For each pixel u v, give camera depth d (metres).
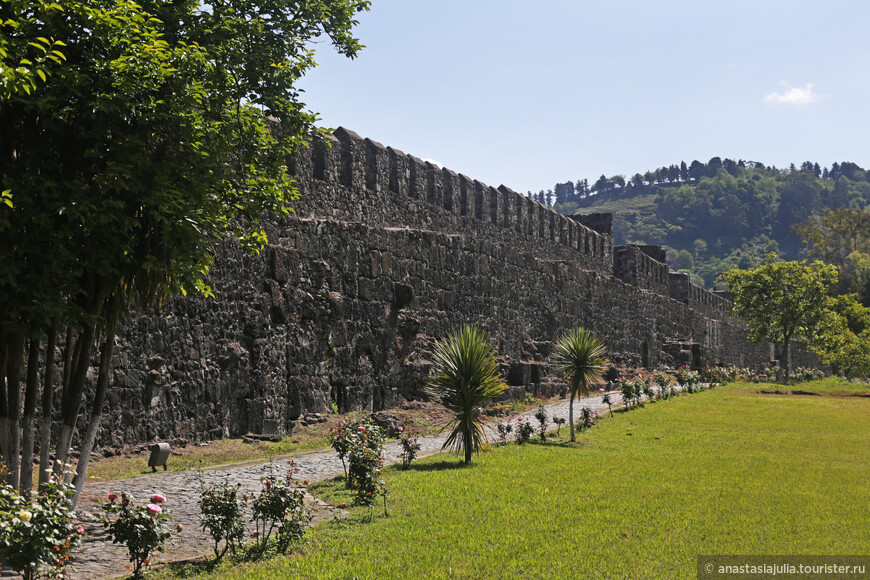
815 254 97.00
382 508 11.38
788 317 52.50
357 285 23.02
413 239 25.98
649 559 8.82
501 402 27.58
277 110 11.84
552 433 22.12
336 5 12.66
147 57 9.13
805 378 53.38
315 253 21.42
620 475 14.62
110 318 10.02
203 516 10.55
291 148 11.86
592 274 41.03
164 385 16.50
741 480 14.30
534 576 8.12
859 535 10.20
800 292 52.53
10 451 9.13
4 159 8.97
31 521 6.75
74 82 8.80
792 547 9.49
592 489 13.03
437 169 28.86
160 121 9.66
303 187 21.77
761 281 53.41
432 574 8.09
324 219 21.95
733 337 70.12
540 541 9.49
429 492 12.61
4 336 9.14
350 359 22.47
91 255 9.20
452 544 9.32
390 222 25.91
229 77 11.09
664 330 51.75
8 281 8.44
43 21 8.70
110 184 8.85
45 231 8.85
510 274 32.72
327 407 21.31
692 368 51.88
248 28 11.83
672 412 27.97
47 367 9.56
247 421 18.55
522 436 19.92
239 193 11.36
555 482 13.69
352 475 12.34
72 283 9.19
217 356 17.91
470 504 11.65
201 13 11.49
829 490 13.45
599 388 35.47
